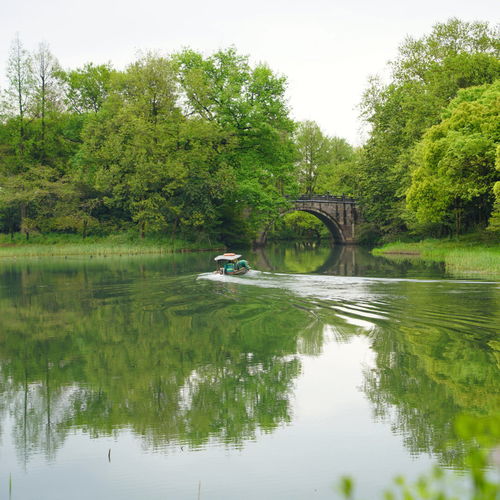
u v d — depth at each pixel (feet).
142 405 30.78
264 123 200.64
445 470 21.70
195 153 197.88
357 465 22.71
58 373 37.60
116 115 201.46
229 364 39.06
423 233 200.34
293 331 49.62
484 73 173.68
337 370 36.70
